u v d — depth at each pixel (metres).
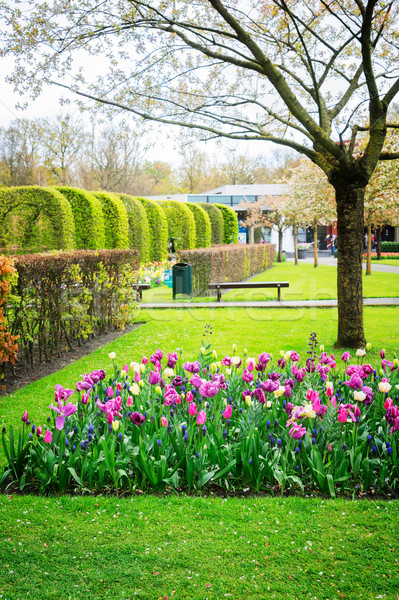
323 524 3.16
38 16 7.02
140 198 21.47
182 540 3.00
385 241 52.00
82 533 3.07
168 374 3.99
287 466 3.69
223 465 3.64
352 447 3.70
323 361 4.55
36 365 7.70
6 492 3.66
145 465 3.52
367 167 7.74
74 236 16.41
